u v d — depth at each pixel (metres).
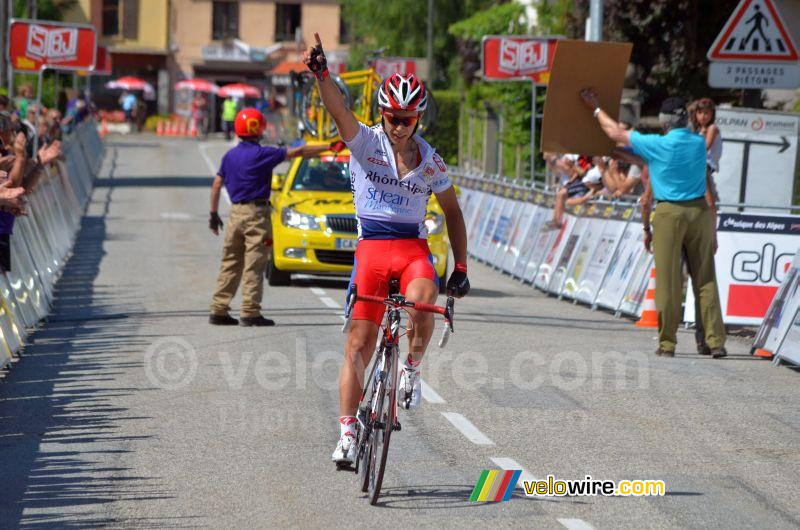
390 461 12.38
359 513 10.58
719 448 13.33
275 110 110.19
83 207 47.94
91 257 32.50
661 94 37.06
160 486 11.31
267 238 21.20
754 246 22.70
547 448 13.07
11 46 38.50
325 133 35.31
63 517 10.31
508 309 25.31
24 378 16.42
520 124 48.88
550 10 46.75
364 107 36.69
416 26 90.50
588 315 24.81
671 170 19.08
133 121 115.88
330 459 12.41
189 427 13.68
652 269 23.19
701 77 36.44
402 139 10.86
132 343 19.28
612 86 19.44
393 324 10.87
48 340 19.61
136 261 31.69
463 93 73.12
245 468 12.00
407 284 11.02
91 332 20.45
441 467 12.19
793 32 31.81
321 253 27.00
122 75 121.19
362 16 91.81
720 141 20.70
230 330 20.77
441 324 22.42
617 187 28.30
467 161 67.31
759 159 26.19
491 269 34.69
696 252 19.45
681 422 14.55
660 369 18.17
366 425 11.20
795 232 22.80
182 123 116.12
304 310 23.53
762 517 10.79
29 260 21.41
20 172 18.03
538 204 31.66
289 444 12.99
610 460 12.64
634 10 35.22
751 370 18.38
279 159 21.02
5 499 10.83
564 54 19.25
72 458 12.28
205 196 55.38
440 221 27.67
